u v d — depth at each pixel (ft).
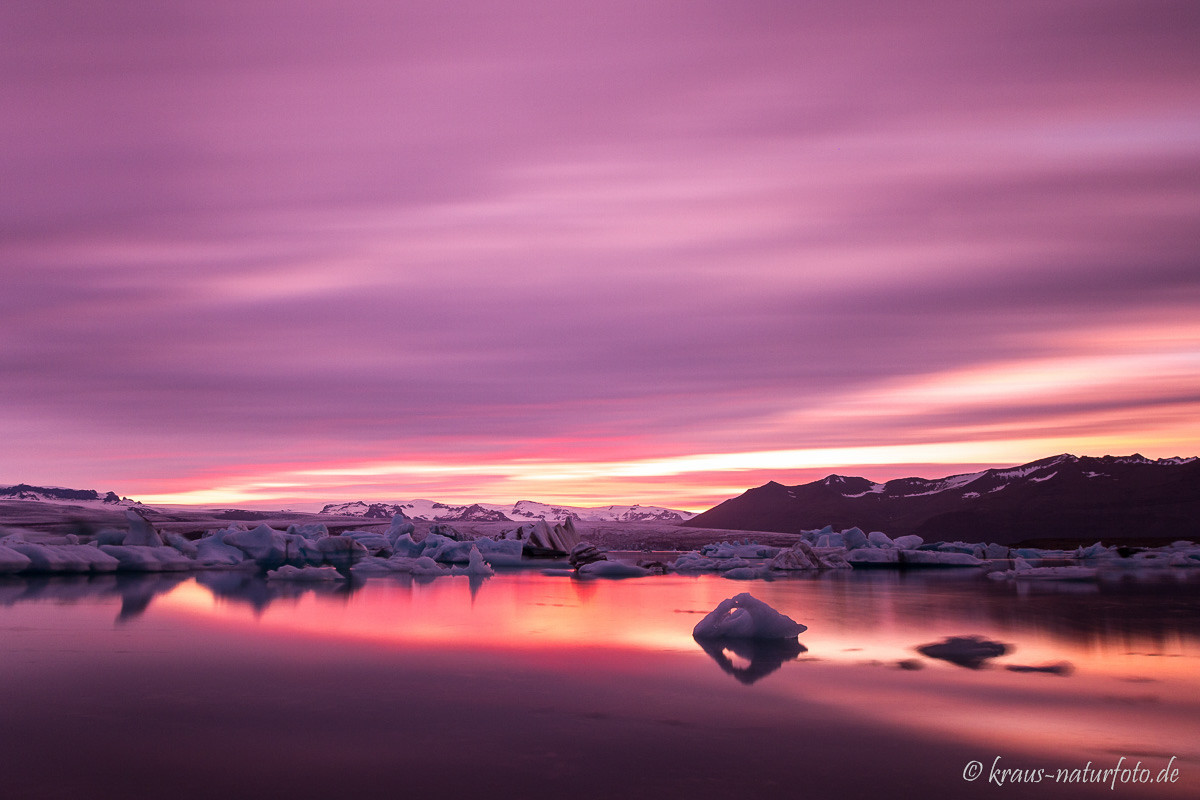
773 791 19.86
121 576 86.22
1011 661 37.09
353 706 27.76
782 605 63.00
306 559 110.63
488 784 20.20
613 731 24.86
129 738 23.90
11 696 28.94
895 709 27.73
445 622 50.14
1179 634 45.83
